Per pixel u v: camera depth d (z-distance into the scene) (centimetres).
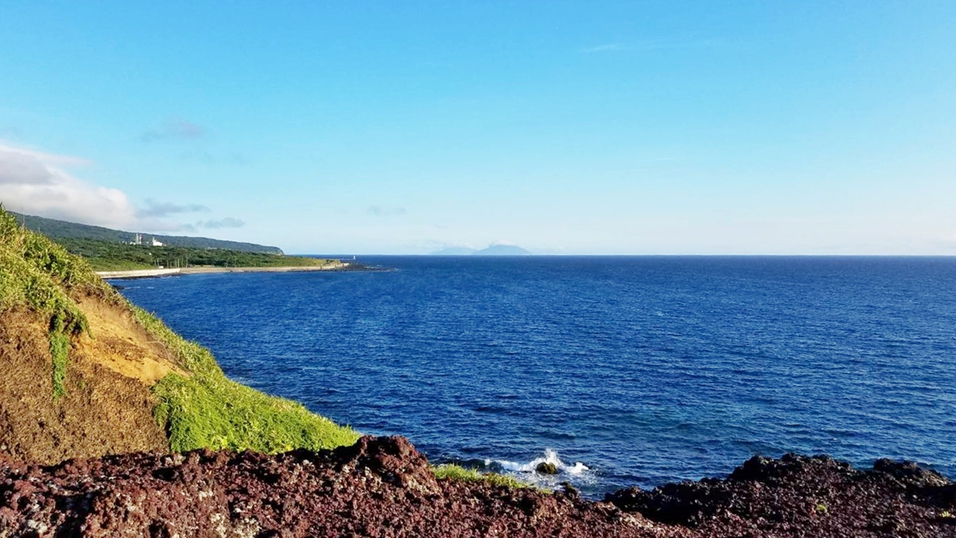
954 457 2670
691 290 12938
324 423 1997
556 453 2631
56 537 611
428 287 13575
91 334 1461
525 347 5269
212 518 725
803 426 3078
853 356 4972
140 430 1431
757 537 1406
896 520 1600
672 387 3847
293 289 12269
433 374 4119
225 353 4709
